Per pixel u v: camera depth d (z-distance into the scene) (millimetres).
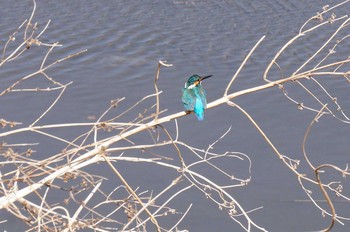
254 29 25188
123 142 18172
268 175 17281
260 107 19969
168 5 27047
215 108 19766
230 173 17344
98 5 26828
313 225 15883
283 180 17125
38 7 26609
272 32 25000
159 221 15656
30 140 18250
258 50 23656
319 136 18656
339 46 23875
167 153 17938
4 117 19406
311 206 16406
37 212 7785
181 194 16562
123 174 17172
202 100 10570
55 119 19391
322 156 17922
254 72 22203
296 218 16047
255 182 17031
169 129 18781
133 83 21438
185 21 25750
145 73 22062
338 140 18500
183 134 18625
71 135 18531
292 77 8164
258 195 16656
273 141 18438
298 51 23594
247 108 19875
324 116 19438
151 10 26578
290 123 19219
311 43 24109
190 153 17984
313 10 26688
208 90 21062
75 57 22953
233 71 22266
